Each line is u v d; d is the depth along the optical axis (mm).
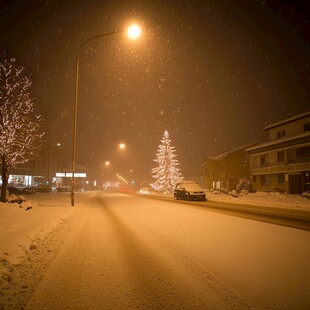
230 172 57719
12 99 20125
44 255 7816
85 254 7938
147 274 6152
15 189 44344
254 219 14422
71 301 4809
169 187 72375
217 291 5102
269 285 5297
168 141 74500
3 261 6797
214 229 11359
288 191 37969
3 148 19641
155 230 11602
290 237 9500
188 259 7191
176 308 4492
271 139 44250
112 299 4875
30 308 4551
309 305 4449
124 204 27109
